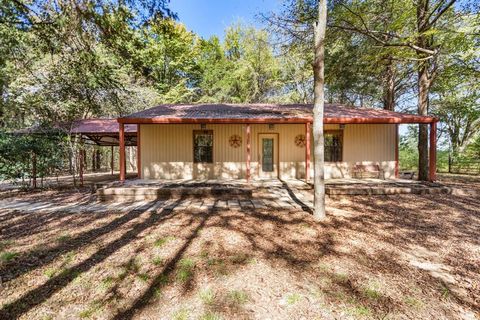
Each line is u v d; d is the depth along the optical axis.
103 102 11.27
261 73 21.31
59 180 11.49
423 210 5.84
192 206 6.23
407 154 19.20
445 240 4.02
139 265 3.18
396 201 6.75
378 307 2.37
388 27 9.12
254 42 20.25
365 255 3.47
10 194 8.37
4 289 2.67
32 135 9.42
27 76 9.64
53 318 2.24
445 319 2.22
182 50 21.31
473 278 2.90
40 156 9.51
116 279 2.86
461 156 15.09
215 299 2.49
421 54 9.41
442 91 14.23
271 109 10.70
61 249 3.68
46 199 7.38
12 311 2.32
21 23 4.67
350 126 10.09
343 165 10.11
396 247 3.75
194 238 4.09
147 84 16.08
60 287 2.71
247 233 4.32
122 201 6.96
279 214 5.50
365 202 6.64
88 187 9.63
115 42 5.20
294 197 7.20
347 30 9.37
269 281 2.80
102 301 2.47
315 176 5.18
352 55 11.05
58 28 4.61
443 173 14.66
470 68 10.22
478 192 7.59
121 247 3.74
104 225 4.82
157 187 7.49
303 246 3.77
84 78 6.26
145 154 9.95
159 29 5.30
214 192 7.33
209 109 10.61
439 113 17.06
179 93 21.02
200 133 10.07
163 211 5.82
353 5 8.89
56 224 4.91
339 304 2.41
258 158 10.17
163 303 2.44
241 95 21.81
